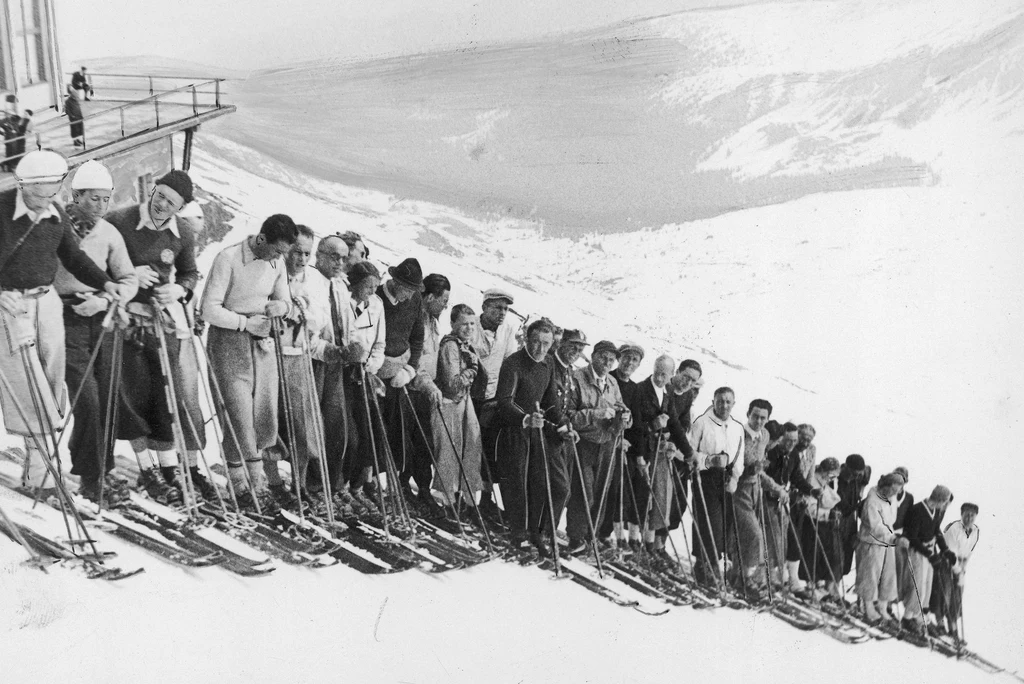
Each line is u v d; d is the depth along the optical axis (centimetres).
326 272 715
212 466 706
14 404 667
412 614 754
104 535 693
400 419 745
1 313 654
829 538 848
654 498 805
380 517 747
